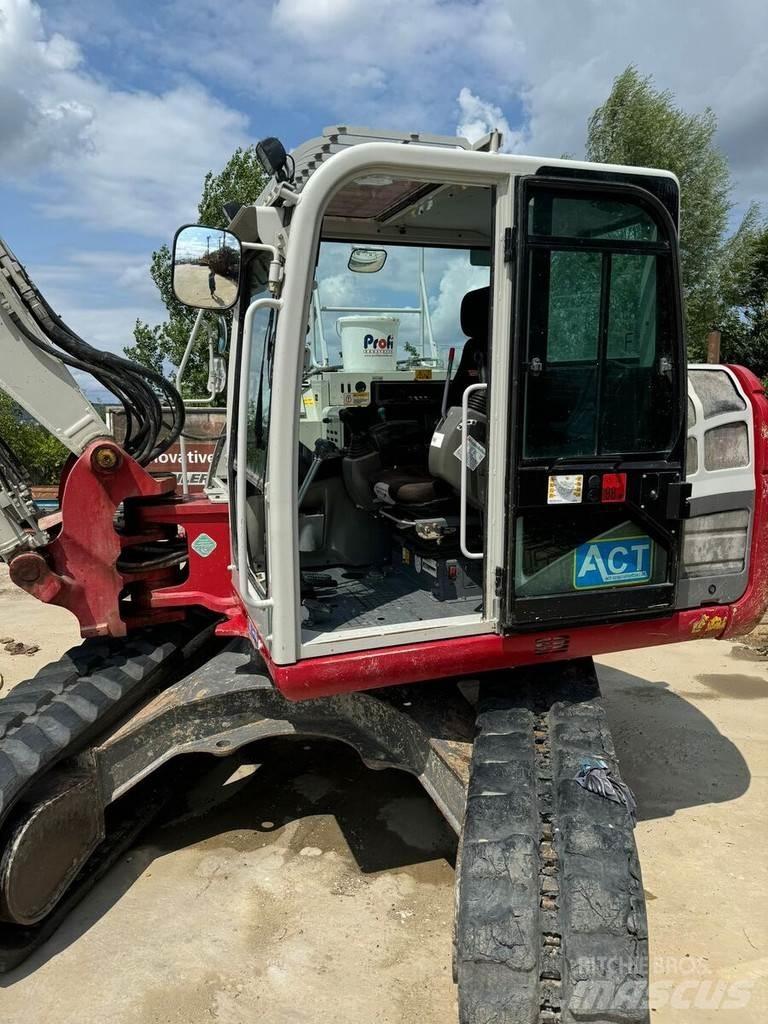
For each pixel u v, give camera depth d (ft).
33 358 10.37
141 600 11.41
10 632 21.72
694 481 9.65
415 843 11.66
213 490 12.92
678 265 8.66
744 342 65.72
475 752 8.29
